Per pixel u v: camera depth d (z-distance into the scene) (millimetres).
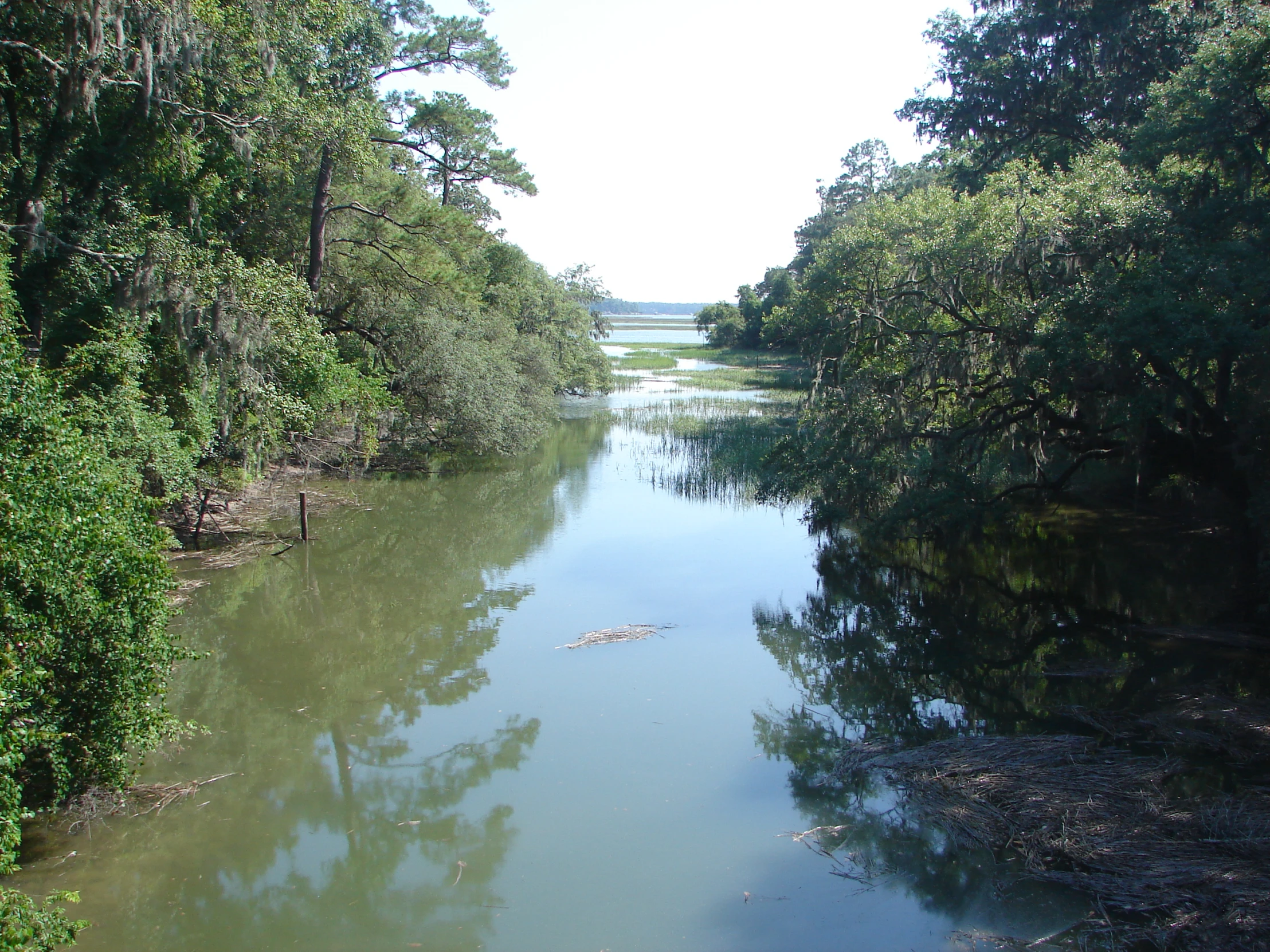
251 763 10156
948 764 9680
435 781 9734
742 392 51500
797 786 9617
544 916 7477
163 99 17438
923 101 32312
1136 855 7824
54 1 15352
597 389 49125
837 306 23609
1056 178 20609
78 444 8547
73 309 16406
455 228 28109
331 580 16969
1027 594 16609
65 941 6246
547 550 19484
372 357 26625
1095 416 15703
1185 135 15266
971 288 19125
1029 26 29047
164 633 8945
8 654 6867
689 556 19031
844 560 18719
